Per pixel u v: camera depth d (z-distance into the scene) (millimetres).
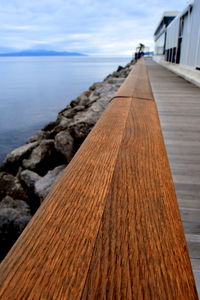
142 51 39250
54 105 39969
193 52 6262
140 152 787
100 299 305
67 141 3727
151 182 602
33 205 3121
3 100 44938
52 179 3094
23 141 22594
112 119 1188
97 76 91312
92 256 369
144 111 1378
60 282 324
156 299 310
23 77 97375
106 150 795
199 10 5695
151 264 361
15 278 329
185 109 3123
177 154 1750
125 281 331
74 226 434
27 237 406
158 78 6953
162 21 18906
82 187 564
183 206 1156
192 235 969
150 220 460
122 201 515
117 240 404
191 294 321
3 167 4242
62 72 122750
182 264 366
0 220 2555
